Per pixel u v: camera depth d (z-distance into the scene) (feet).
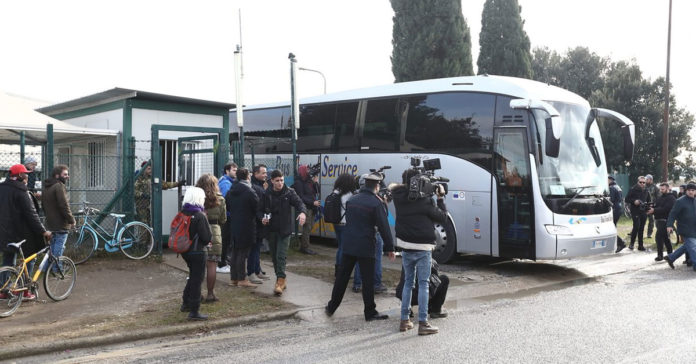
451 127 39.34
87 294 27.50
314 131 48.08
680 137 116.06
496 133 37.04
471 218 37.86
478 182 37.60
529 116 35.65
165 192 40.75
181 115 41.83
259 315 24.11
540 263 41.45
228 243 33.12
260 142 51.75
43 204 28.78
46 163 37.50
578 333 21.50
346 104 46.14
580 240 35.37
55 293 26.30
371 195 24.04
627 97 117.19
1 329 21.67
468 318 24.44
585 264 41.04
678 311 25.20
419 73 93.71
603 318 23.95
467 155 38.27
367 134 44.47
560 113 36.96
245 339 21.44
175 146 41.83
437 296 24.27
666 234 42.14
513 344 20.10
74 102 43.50
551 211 35.04
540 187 35.17
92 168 42.73
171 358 19.07
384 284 31.48
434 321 23.98
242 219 28.66
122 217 36.63
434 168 24.76
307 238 42.06
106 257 36.19
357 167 44.75
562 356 18.57
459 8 94.63
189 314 23.24
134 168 38.40
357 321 24.08
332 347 20.12
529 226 35.27
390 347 19.97
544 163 35.42
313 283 30.89
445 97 40.01
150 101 40.47
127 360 18.90
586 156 37.52
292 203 28.32
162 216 39.04
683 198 38.14
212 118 43.39
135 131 39.83
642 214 48.67
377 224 23.41
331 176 46.55
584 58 136.15
